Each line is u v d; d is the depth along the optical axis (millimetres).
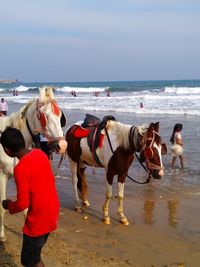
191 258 5539
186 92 51375
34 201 3789
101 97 48625
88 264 5270
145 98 41688
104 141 6922
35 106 5141
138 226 6824
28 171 3707
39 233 3842
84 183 7926
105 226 6844
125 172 6859
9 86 129125
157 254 5672
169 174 10594
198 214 7375
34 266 4020
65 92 70938
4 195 5418
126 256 5602
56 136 4984
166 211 7582
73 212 7613
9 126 5309
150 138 6320
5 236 6043
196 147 14273
